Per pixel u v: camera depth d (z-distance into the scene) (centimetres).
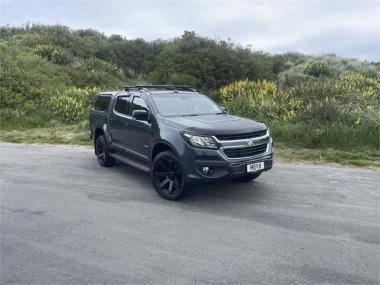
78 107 1777
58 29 3612
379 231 518
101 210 617
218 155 596
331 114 1192
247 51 2403
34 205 646
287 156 974
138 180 796
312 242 487
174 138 636
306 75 2439
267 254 457
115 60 3216
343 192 687
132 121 761
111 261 446
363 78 1844
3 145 1272
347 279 400
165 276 412
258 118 1280
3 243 498
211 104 790
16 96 1881
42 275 417
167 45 3369
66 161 993
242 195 677
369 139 1044
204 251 468
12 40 3142
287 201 643
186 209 614
